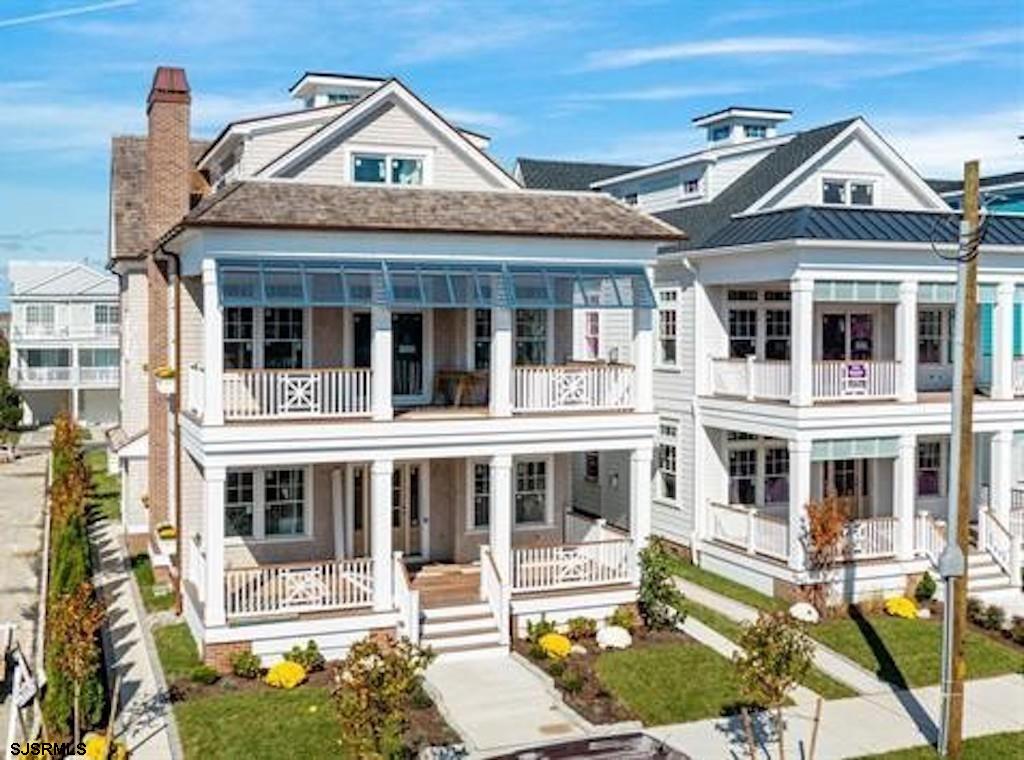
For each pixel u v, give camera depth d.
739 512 28.56
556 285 23.48
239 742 17.55
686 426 30.62
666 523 31.69
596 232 23.42
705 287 30.03
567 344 27.33
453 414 23.11
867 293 26.81
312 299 21.25
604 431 23.81
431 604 22.92
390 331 22.20
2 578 29.73
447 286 22.34
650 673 21.03
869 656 22.84
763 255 27.45
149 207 28.88
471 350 26.09
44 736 16.81
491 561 22.95
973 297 18.36
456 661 21.61
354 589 22.11
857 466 31.28
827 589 26.03
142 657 21.75
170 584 26.77
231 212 20.98
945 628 18.20
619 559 24.17
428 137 25.80
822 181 30.92
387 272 21.97
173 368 26.52
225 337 24.08
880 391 27.17
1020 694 21.02
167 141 28.22
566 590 23.52
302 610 21.53
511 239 23.03
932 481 31.89
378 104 25.20
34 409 72.44
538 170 46.12
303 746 17.42
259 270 21.12
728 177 34.47
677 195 36.53
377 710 15.72
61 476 34.88
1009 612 25.42
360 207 22.41
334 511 25.06
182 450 24.50
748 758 17.61
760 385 27.86
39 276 71.19
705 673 21.09
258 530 24.64
